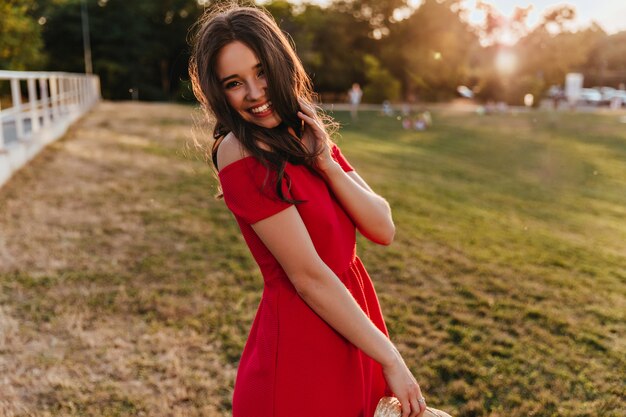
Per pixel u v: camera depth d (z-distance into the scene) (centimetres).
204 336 348
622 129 2539
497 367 316
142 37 4209
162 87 4562
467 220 738
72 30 3806
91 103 2077
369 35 5022
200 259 487
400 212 738
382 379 142
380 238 134
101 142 1113
